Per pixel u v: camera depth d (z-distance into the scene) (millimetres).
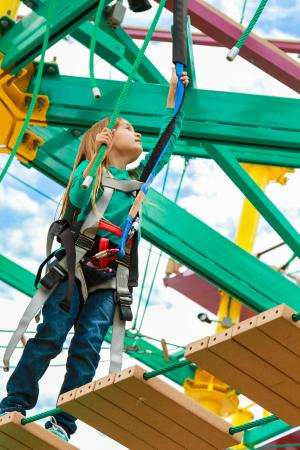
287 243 13219
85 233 9008
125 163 9492
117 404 8086
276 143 11297
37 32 11695
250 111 11391
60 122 11945
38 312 9023
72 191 9008
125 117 11680
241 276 13391
